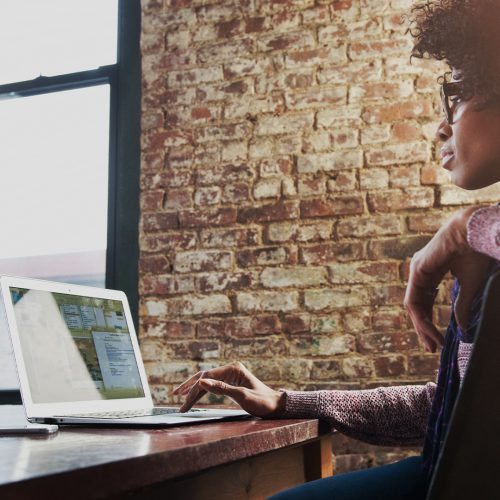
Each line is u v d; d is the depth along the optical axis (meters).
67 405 1.30
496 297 0.61
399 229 2.59
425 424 1.30
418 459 1.23
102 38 3.23
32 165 3.28
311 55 2.78
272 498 1.10
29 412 1.20
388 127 2.65
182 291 2.82
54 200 3.22
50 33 3.32
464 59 0.92
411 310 1.06
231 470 1.12
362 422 1.30
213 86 2.90
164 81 2.98
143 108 3.00
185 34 2.98
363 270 2.60
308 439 1.21
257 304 2.71
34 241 3.23
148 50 3.03
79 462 0.67
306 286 2.66
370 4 2.73
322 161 2.71
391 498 1.11
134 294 2.94
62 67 3.27
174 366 2.78
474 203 2.54
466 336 0.95
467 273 0.94
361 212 2.63
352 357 2.57
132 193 3.02
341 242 2.64
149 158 2.95
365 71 2.71
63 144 3.25
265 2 2.88
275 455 1.29
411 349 2.51
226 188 2.82
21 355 1.23
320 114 2.74
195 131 2.90
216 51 2.92
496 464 0.61
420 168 2.60
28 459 0.70
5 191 3.30
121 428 1.12
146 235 2.91
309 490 1.12
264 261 2.73
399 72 2.67
